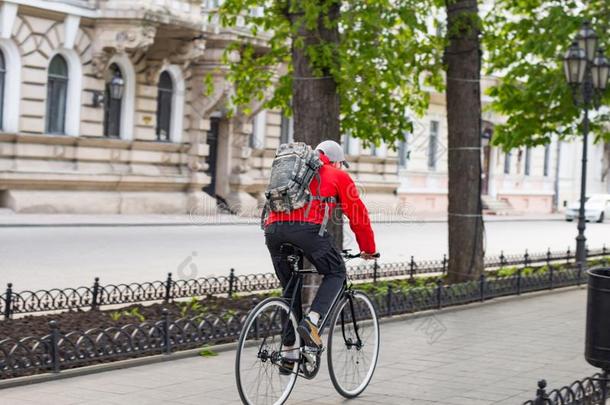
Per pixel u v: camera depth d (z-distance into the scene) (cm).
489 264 2762
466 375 1318
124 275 2417
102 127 4603
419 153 6888
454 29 2302
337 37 1873
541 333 1717
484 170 7700
